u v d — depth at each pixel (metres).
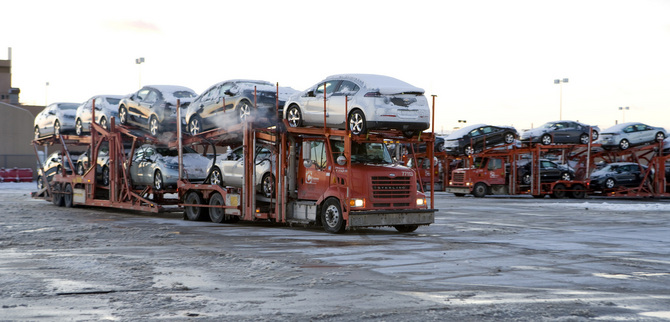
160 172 20.22
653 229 17.34
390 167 15.66
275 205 16.81
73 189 24.23
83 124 24.03
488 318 6.64
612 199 36.56
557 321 6.53
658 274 9.73
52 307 7.07
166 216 21.42
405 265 10.43
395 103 15.23
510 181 36.75
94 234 14.94
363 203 15.01
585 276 9.48
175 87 21.00
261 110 17.33
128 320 6.49
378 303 7.38
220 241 13.71
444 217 21.27
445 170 44.00
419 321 6.50
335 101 15.82
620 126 37.91
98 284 8.50
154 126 20.30
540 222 19.44
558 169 35.97
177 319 6.54
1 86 77.62
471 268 10.16
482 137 37.94
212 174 18.98
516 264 10.65
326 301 7.48
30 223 17.59
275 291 8.09
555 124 36.09
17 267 9.94
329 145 15.42
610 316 6.77
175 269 9.81
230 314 6.78
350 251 12.16
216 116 18.64
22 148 58.25
